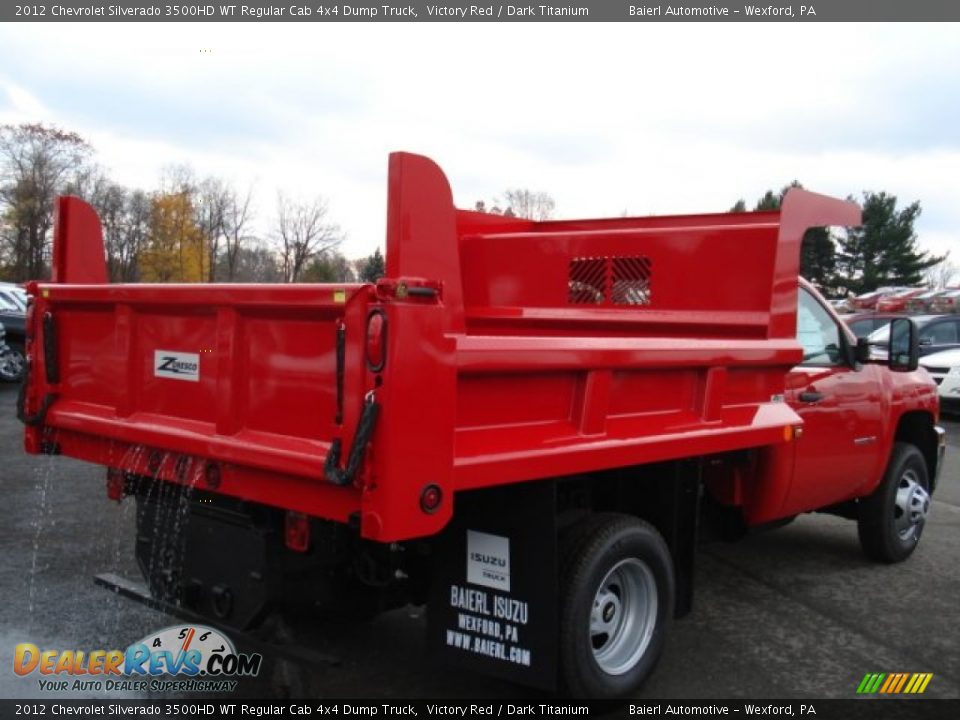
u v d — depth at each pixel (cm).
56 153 4988
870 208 4722
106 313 391
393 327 276
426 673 429
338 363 291
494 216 604
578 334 548
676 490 423
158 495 399
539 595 347
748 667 459
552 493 344
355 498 291
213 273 4400
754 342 444
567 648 360
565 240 550
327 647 453
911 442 696
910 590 594
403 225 318
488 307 582
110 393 390
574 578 362
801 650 484
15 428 1094
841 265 4078
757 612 544
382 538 275
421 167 324
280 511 355
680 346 399
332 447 289
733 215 518
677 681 439
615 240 531
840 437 570
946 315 1748
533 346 327
